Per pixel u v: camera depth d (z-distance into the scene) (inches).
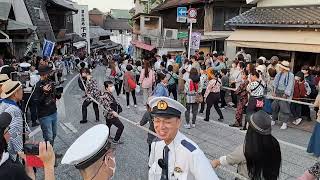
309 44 480.4
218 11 871.1
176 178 95.3
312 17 504.4
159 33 1121.4
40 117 245.1
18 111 171.0
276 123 370.0
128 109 445.4
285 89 344.8
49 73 245.0
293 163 253.9
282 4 593.6
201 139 310.8
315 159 261.7
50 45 714.2
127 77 448.5
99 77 865.5
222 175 222.4
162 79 305.3
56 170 238.4
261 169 120.5
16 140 164.1
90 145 72.8
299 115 366.3
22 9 909.2
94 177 72.4
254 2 634.8
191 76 337.1
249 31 589.6
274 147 120.2
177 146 97.0
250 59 564.7
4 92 173.6
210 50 884.0
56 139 305.4
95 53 1745.8
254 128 120.5
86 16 1669.5
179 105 96.2
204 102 409.1
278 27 541.6
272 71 372.2
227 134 326.3
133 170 240.2
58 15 1284.4
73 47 1456.7
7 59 634.8
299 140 310.2
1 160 100.9
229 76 463.5
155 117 97.1
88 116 396.5
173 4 993.5
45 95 242.8
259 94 307.7
